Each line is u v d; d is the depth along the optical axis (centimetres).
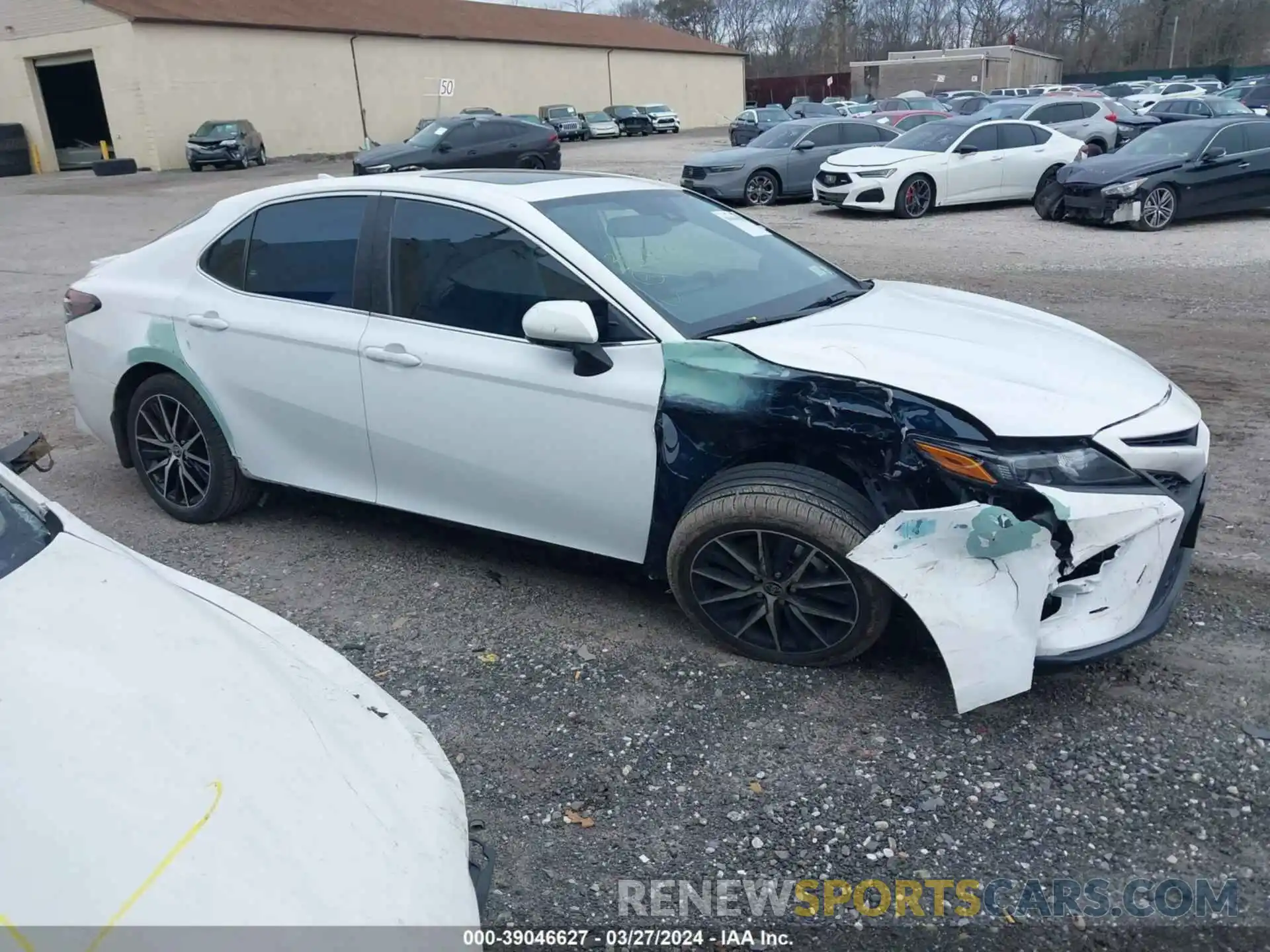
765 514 319
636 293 350
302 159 3791
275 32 3725
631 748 305
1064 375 325
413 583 412
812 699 325
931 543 297
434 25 4475
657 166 2827
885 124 2000
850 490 315
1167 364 705
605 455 348
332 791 177
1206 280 1013
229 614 235
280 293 423
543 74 4978
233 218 443
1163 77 7188
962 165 1602
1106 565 299
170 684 182
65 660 178
